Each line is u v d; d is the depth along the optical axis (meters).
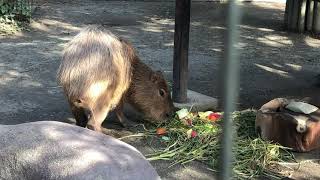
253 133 5.12
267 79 6.57
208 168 4.75
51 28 9.05
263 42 8.17
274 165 4.80
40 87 6.20
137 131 5.25
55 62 7.01
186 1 5.54
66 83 4.86
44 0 11.97
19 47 7.64
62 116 5.55
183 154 4.89
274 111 5.08
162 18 10.31
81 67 4.83
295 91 6.20
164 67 6.90
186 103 5.64
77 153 3.83
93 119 4.90
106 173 3.74
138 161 3.83
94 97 4.87
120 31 8.93
